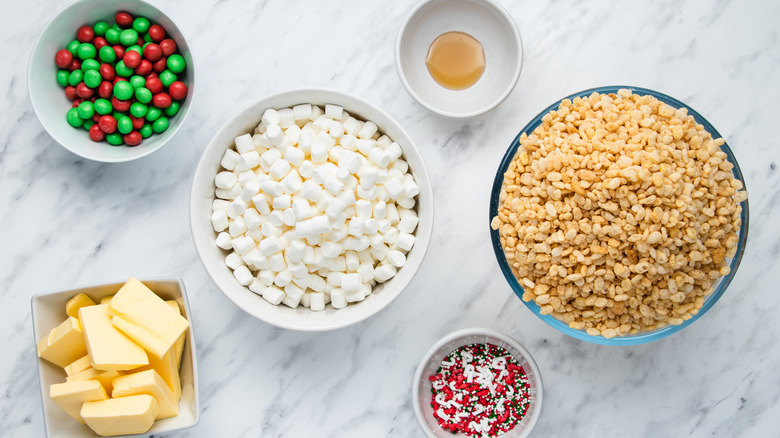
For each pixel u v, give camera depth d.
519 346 0.71
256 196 0.67
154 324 0.67
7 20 0.73
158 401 0.68
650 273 0.63
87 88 0.70
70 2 0.73
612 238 0.63
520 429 0.73
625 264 0.63
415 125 0.75
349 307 0.70
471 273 0.75
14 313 0.74
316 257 0.68
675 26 0.75
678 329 0.69
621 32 0.75
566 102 0.66
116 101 0.70
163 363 0.69
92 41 0.71
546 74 0.75
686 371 0.76
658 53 0.75
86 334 0.66
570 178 0.63
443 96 0.74
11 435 0.74
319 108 0.71
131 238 0.74
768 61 0.75
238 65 0.74
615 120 0.65
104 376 0.68
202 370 0.75
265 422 0.75
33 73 0.69
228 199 0.70
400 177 0.69
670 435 0.76
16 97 0.74
